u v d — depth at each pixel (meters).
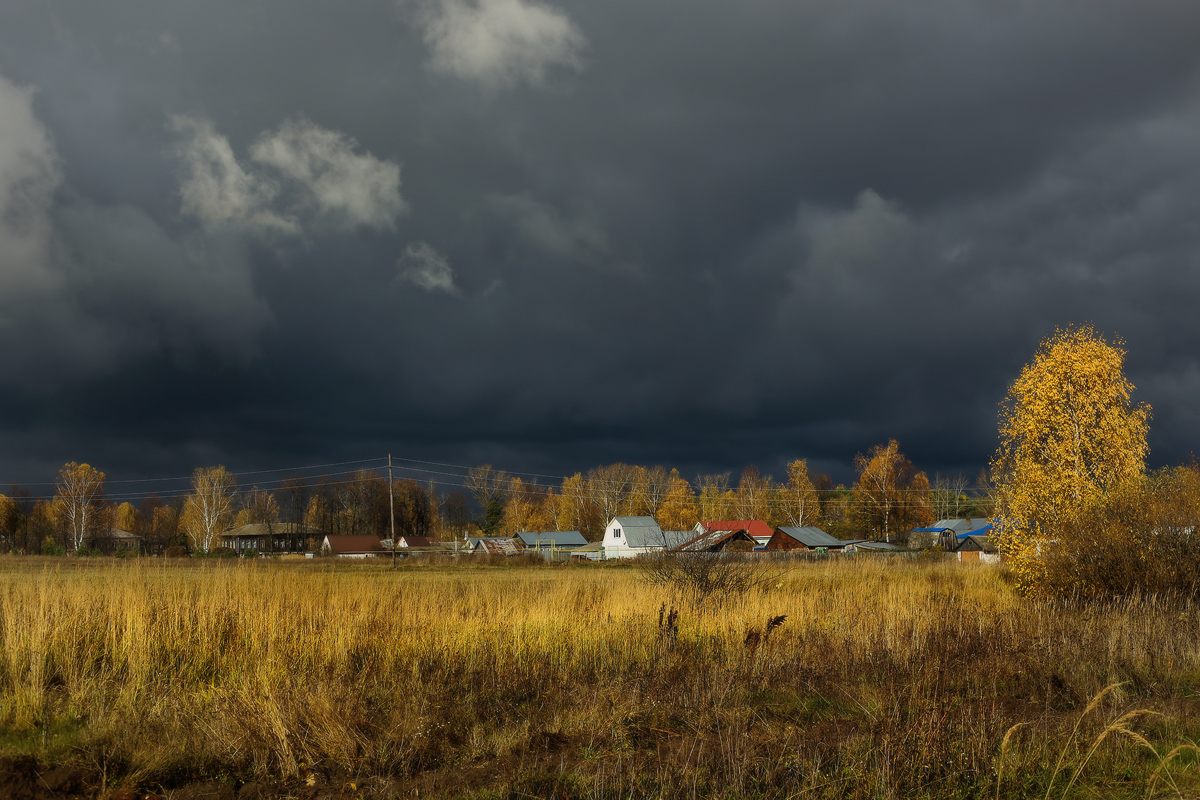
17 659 10.16
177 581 16.39
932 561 54.66
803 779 6.97
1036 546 24.80
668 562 22.14
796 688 11.46
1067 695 10.80
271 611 13.22
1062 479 24.78
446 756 8.14
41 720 8.43
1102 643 13.19
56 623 11.41
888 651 12.96
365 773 7.51
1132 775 7.41
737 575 21.61
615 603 17.50
